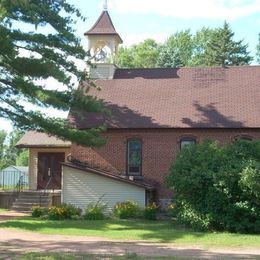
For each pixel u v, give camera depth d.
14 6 25.33
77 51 27.94
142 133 36.44
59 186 40.88
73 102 28.17
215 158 26.17
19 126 28.30
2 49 24.72
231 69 40.69
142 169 36.16
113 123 36.44
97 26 41.84
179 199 26.88
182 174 26.09
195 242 21.73
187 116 36.44
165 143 36.09
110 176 33.88
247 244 21.06
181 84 39.69
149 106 37.88
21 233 24.14
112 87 40.03
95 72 41.00
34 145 40.53
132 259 15.82
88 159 36.78
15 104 28.34
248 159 25.91
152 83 40.16
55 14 27.31
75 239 22.41
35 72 25.62
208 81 39.66
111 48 41.50
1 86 27.25
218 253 18.17
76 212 31.14
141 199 33.66
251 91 38.12
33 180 41.16
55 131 28.11
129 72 41.66
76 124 36.44
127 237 23.23
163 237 23.16
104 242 21.44
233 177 24.95
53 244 20.45
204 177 25.52
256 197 24.69
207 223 25.16
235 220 25.14
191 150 27.23
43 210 31.42
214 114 36.25
